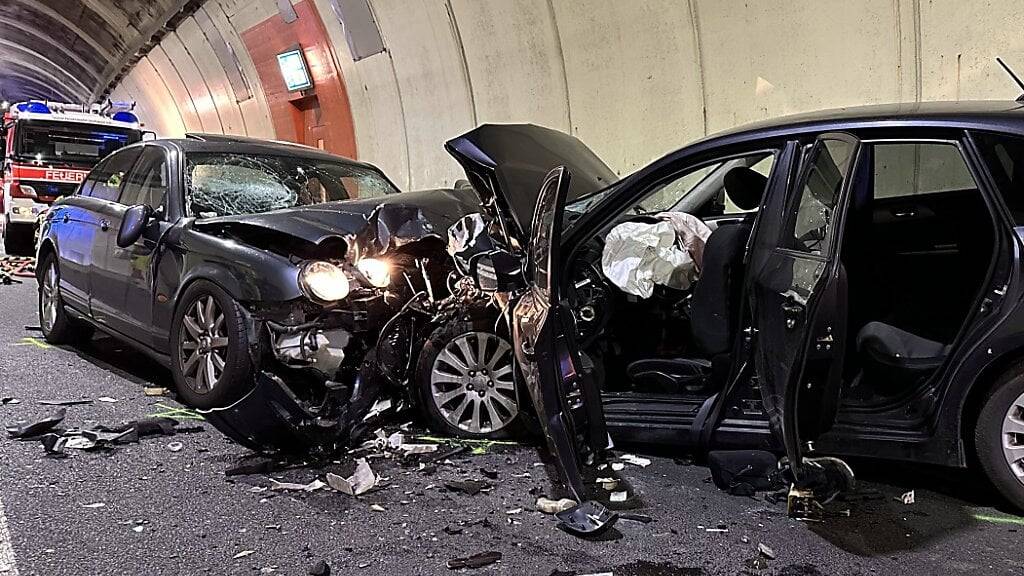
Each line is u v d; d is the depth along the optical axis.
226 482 3.54
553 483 3.64
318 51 13.43
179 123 22.56
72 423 4.27
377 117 12.85
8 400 4.63
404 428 4.41
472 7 9.59
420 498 3.44
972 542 3.05
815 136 3.47
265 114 16.39
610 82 8.30
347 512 3.27
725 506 3.39
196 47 17.59
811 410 3.01
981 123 3.27
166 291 4.62
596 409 3.45
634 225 4.03
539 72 9.20
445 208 4.71
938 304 3.94
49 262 6.35
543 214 3.31
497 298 3.76
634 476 3.73
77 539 2.91
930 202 4.14
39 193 13.12
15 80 36.84
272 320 4.05
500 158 3.78
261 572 2.72
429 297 4.29
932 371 3.44
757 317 3.32
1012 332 3.10
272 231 4.28
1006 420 3.23
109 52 22.72
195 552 2.85
